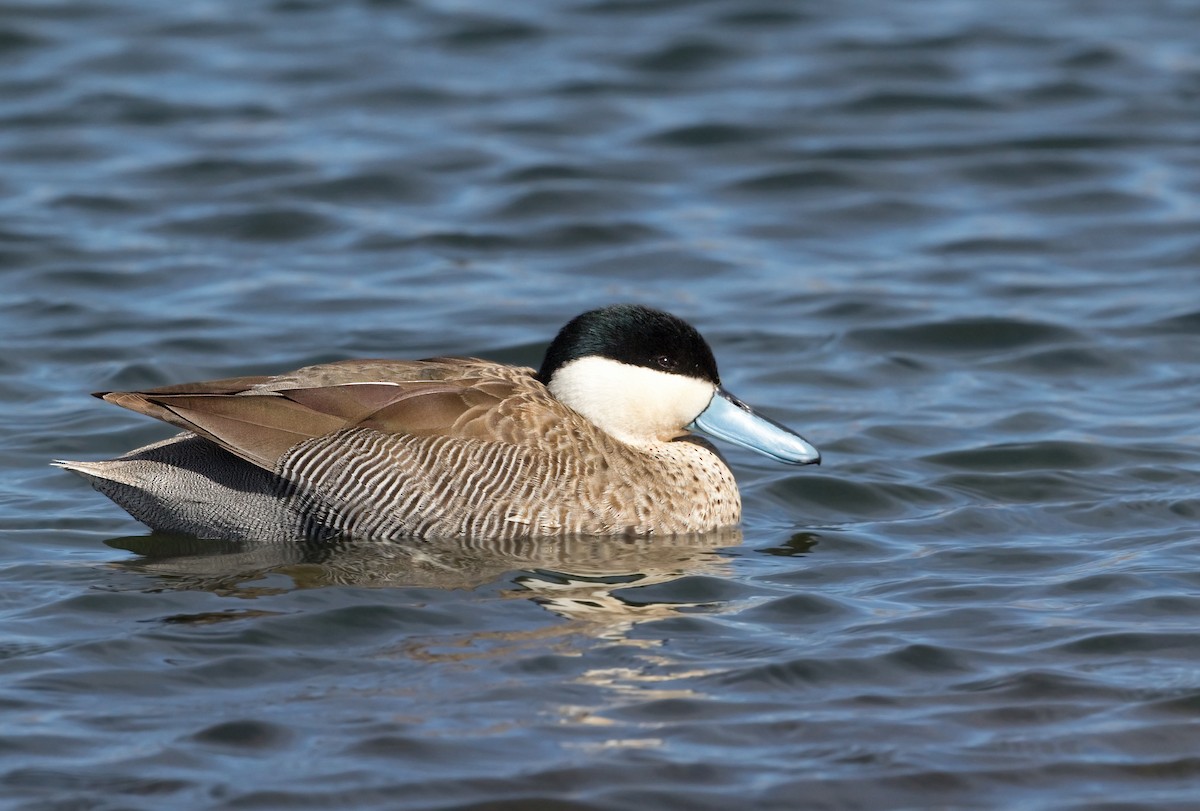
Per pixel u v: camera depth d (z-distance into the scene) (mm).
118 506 13125
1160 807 8398
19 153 23422
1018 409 15711
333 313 18500
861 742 8961
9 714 9102
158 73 26719
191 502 12289
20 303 18500
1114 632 10344
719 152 24156
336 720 9094
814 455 13391
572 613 10766
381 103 25781
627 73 27109
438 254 20609
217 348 17312
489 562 11891
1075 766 8742
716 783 8523
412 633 10352
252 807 8203
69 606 10742
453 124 24906
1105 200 22438
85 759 8633
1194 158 23719
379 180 22719
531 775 8539
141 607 10742
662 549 12344
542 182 22797
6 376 16359
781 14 29812
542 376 13555
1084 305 18828
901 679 9727
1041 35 28797
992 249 20922
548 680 9633
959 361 17344
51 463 12789
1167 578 11328
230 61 27391
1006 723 9188
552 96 26125
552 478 12438
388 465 12234
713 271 20172
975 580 11422
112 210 21594
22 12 29031
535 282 19703
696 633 10414
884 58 27609
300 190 22438
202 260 20141
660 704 9344
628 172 23312
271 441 12141
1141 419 15336
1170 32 28953
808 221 21891
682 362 13359
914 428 15195
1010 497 13438
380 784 8422
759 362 17234
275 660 9891
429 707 9273
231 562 11805
